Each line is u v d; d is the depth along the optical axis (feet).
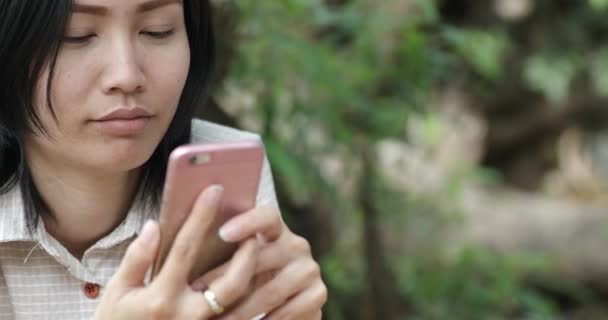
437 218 8.32
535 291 11.14
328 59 6.20
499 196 12.26
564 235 11.31
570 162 14.40
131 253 2.76
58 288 3.41
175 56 3.12
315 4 6.39
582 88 13.38
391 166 8.14
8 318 3.45
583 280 11.12
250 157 2.77
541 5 12.75
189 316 2.78
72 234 3.45
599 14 12.74
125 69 2.94
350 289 7.36
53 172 3.28
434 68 7.18
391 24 6.85
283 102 6.39
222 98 6.05
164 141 3.48
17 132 3.16
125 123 3.02
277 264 2.99
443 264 8.29
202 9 3.45
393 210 7.67
